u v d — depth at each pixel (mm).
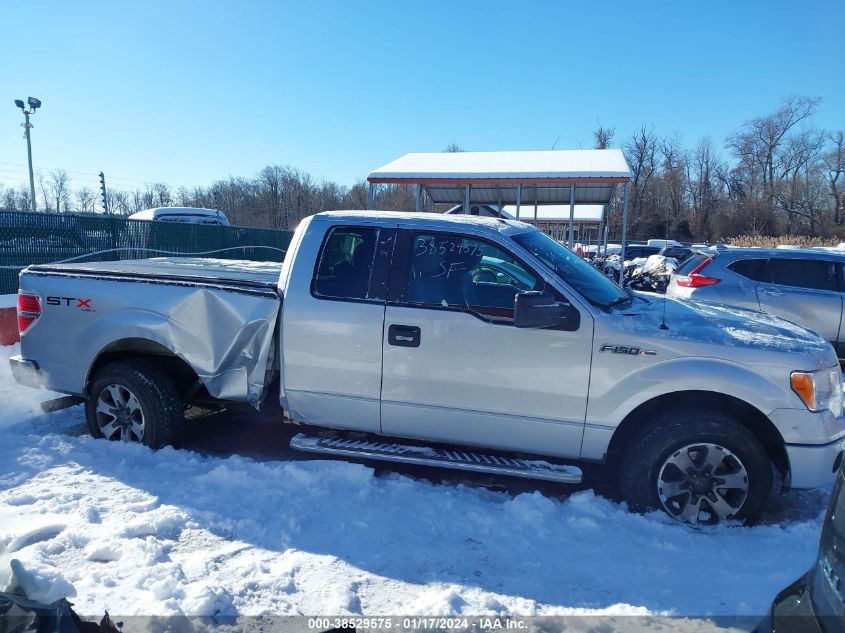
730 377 3570
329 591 2898
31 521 3467
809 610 1812
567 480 3771
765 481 3572
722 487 3609
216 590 2832
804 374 3541
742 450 3547
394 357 4023
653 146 62031
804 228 58031
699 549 3363
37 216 10836
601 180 12797
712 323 3932
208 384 4422
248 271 5148
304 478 4062
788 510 4055
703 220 62594
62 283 4730
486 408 3934
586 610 2795
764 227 58312
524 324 3646
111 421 4777
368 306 4078
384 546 3320
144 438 4621
